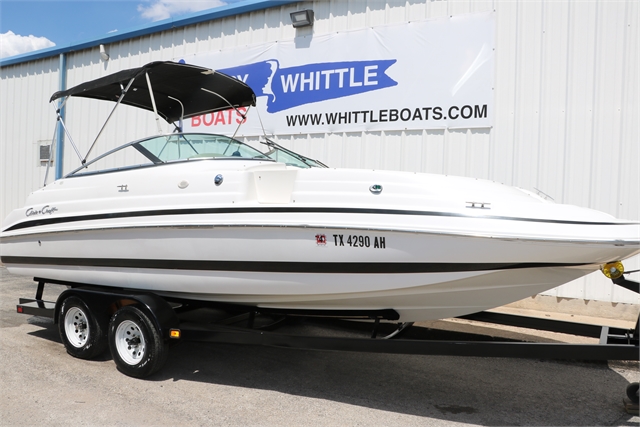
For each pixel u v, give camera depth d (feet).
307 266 10.28
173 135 13.03
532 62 17.30
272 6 22.35
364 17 20.15
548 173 17.13
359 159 20.38
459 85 18.38
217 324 12.31
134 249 12.31
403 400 10.69
